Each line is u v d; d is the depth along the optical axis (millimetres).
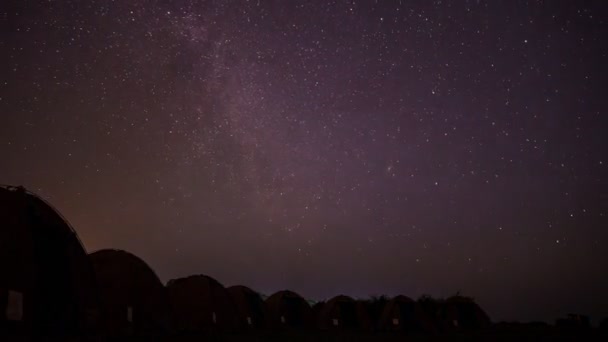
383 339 15523
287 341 14055
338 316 23641
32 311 8430
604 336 16109
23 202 9086
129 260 13914
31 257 8641
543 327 21906
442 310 22969
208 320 17203
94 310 10141
